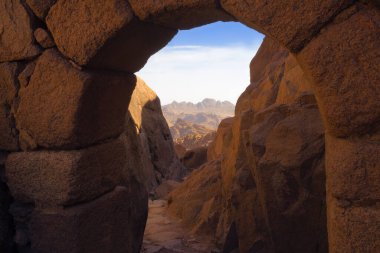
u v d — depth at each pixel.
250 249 4.59
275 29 2.11
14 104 3.02
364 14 1.94
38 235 2.99
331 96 2.00
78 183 2.88
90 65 2.76
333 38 1.98
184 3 2.35
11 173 3.07
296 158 3.85
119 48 2.76
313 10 2.01
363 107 1.94
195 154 14.44
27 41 2.88
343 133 2.02
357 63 1.94
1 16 2.94
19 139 3.07
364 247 1.95
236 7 2.20
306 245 3.86
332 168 2.05
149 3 2.44
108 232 3.19
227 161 5.66
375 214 1.92
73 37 2.69
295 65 5.99
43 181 2.95
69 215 2.87
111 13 2.54
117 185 3.48
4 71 3.01
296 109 4.35
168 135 12.37
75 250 2.88
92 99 2.85
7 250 3.11
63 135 2.84
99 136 3.09
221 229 5.15
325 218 3.72
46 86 2.86
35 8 2.79
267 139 4.19
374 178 1.93
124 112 3.32
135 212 4.43
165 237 5.59
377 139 1.96
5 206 3.14
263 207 4.19
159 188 9.50
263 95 7.40
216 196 5.90
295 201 3.90
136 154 4.77
